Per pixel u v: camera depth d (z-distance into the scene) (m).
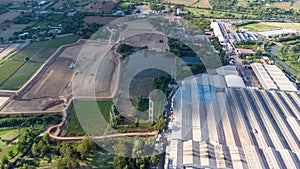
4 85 93.00
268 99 87.44
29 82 93.88
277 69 106.38
